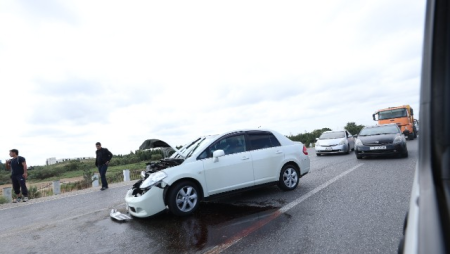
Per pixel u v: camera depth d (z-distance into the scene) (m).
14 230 5.27
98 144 10.20
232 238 3.69
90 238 4.27
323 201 5.21
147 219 4.98
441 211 1.00
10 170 9.32
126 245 3.80
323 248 3.16
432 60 1.14
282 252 3.14
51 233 4.79
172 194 4.81
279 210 4.83
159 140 5.51
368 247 3.10
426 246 0.95
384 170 8.32
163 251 3.46
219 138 5.65
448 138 1.08
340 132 16.23
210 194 5.18
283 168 6.33
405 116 19.92
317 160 13.33
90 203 7.49
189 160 5.18
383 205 4.62
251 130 6.17
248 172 5.70
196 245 3.56
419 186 1.14
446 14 1.12
